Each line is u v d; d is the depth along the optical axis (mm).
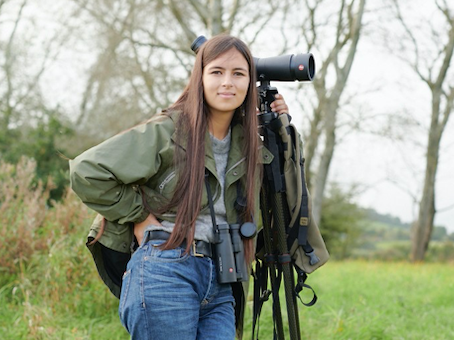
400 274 9727
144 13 19938
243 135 2488
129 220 2354
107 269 2592
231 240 2402
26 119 20531
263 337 4535
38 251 5430
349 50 20844
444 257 28547
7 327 4367
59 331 4191
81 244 5035
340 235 30828
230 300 2439
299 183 2723
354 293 6930
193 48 2795
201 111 2377
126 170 2270
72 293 4938
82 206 5484
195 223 2330
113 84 20938
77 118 21969
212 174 2387
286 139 2684
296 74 2699
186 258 2293
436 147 25250
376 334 4633
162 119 2391
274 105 2771
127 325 2318
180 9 20156
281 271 2848
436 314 5676
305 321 4918
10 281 5344
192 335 2273
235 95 2396
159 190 2369
